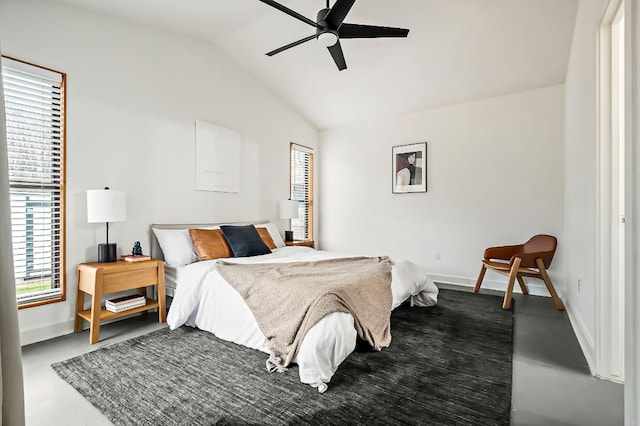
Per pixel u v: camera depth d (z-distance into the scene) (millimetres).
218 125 3967
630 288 1219
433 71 3893
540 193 3883
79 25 2734
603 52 2004
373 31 2652
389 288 2527
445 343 2412
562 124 3752
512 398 1728
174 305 2666
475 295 3844
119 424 1499
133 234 3119
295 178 5301
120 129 3014
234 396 1713
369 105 4777
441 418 1538
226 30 3586
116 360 2121
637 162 1189
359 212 5324
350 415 1558
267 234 4074
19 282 2434
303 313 1970
